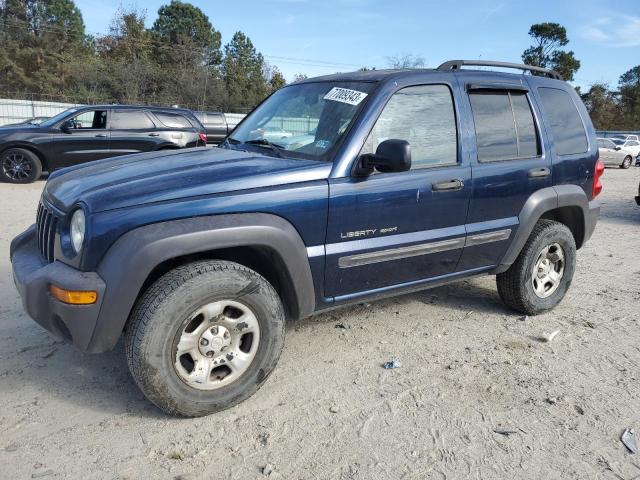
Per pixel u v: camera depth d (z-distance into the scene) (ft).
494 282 18.16
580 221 15.72
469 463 8.86
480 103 13.11
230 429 9.54
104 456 8.70
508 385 11.35
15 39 173.68
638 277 19.69
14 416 9.66
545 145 14.28
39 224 11.00
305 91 13.17
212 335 9.59
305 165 10.54
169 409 9.41
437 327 14.29
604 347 13.41
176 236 8.91
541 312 15.26
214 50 244.22
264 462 8.71
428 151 12.06
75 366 11.48
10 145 35.60
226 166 10.41
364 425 9.79
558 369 12.16
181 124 40.55
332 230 10.68
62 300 8.84
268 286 10.03
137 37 191.31
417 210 11.76
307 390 10.94
